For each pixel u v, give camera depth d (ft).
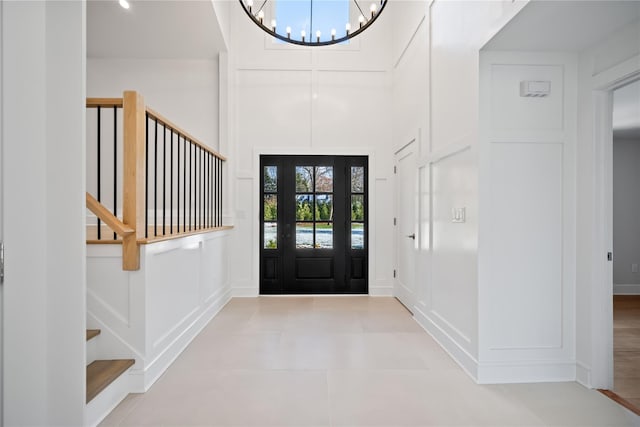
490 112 8.63
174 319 9.96
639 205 19.16
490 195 8.64
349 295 17.72
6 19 5.18
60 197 5.60
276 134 17.56
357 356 10.03
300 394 7.91
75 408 5.67
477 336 8.64
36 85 5.36
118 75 17.24
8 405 5.32
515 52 8.61
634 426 6.75
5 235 5.19
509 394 7.99
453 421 6.92
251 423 6.81
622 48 7.56
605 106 8.28
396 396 7.85
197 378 8.66
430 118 12.09
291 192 17.78
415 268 13.70
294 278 17.85
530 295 8.70
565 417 7.07
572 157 8.73
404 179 15.79
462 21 9.51
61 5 5.54
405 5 15.17
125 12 13.53
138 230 8.08
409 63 14.66
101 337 7.99
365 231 17.94
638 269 19.12
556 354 8.73
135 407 7.36
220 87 16.98
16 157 5.23
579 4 6.58
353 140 17.71
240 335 11.76
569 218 8.74
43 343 5.43
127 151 7.98
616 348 10.88
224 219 16.99
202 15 13.75
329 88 17.66
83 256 5.67
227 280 16.58
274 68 17.51
